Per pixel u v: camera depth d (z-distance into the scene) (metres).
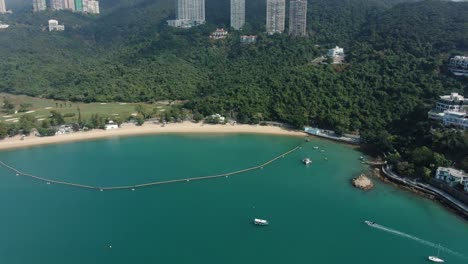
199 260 150.62
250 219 180.62
